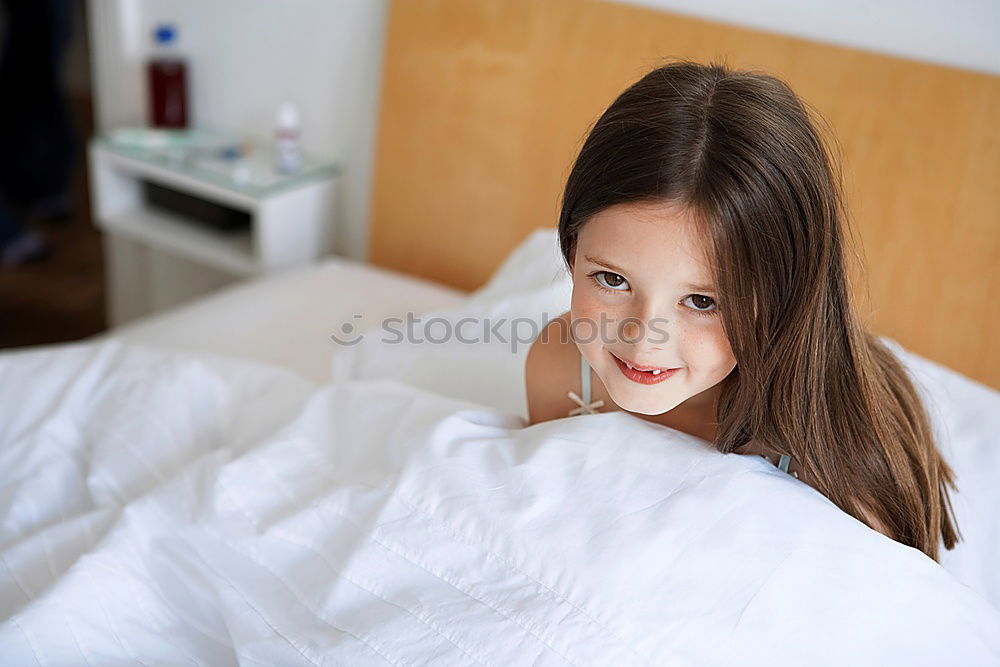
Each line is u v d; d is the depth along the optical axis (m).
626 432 0.90
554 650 0.76
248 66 2.08
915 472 0.95
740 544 0.81
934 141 1.39
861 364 0.89
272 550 0.90
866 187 1.45
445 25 1.73
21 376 1.21
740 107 0.74
